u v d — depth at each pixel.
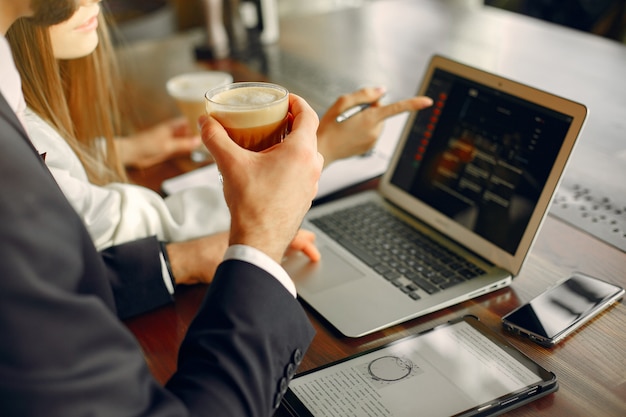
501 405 0.76
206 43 2.10
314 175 0.73
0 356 0.50
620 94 1.67
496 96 1.09
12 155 0.54
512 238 1.02
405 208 1.21
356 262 1.08
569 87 1.72
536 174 1.01
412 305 0.96
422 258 1.08
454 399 0.77
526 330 0.89
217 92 0.89
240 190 0.70
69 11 0.68
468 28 2.20
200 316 0.66
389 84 1.79
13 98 0.75
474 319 0.92
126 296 1.00
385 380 0.81
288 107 0.87
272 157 0.72
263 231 0.69
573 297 0.95
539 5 2.61
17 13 0.69
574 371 0.82
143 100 1.82
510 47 2.01
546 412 0.76
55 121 1.16
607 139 1.45
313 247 1.10
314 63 1.99
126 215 1.08
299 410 0.77
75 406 0.53
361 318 0.94
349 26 2.31
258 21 2.18
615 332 0.89
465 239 1.09
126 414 0.56
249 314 0.65
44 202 0.55
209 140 0.73
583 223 1.16
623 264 1.04
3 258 0.50
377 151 1.43
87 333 0.54
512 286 1.01
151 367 0.90
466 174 1.12
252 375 0.63
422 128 1.21
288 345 0.68
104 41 1.31
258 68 1.99
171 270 1.04
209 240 1.08
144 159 1.50
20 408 0.51
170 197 1.20
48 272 0.53
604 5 2.41
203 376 0.62
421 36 2.16
